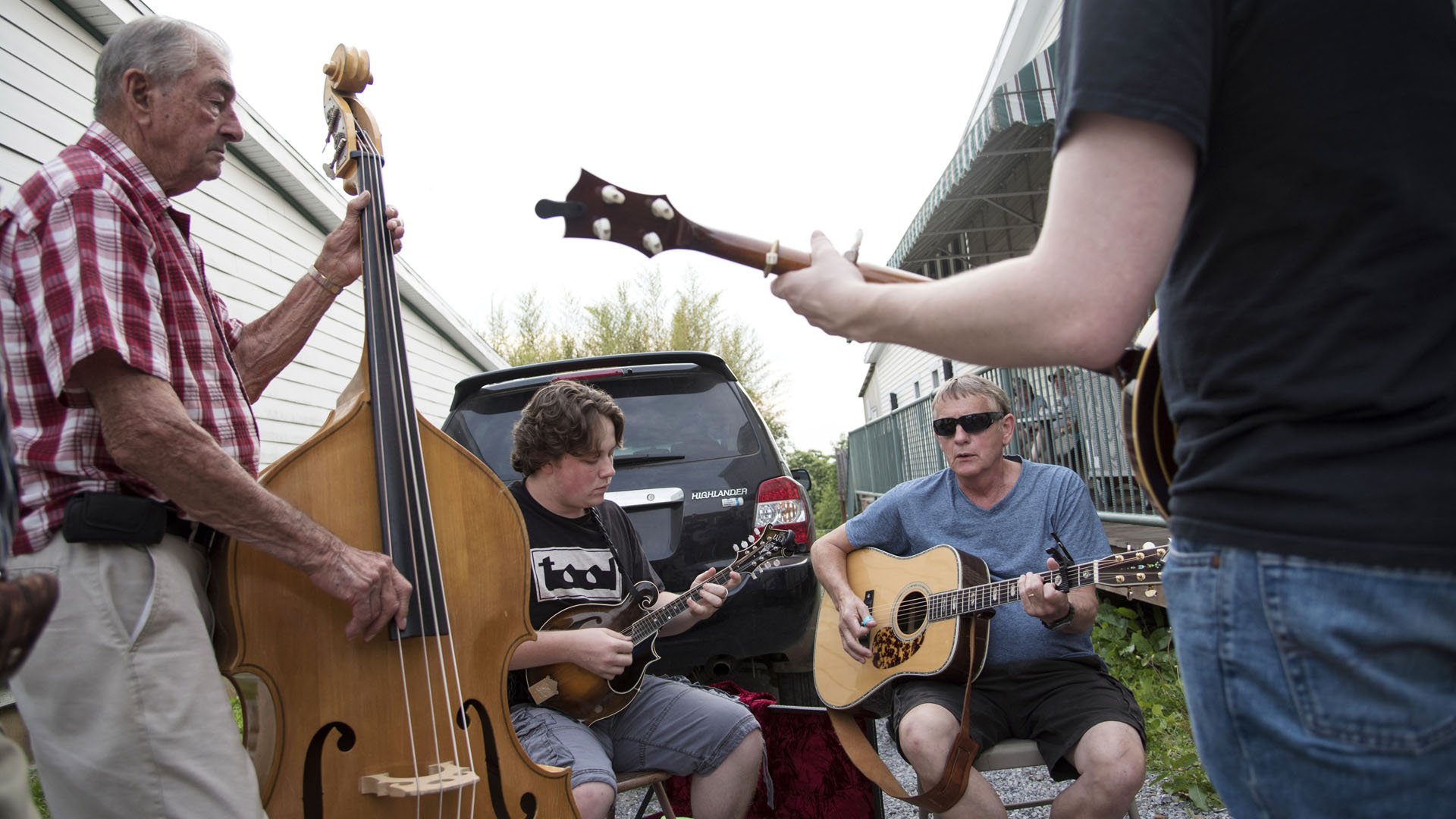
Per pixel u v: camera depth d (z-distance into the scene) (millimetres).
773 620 3395
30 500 1484
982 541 2684
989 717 2404
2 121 4211
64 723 1479
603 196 1185
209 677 1571
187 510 1486
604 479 2529
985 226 10383
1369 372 787
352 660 1717
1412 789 785
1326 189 808
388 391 1873
